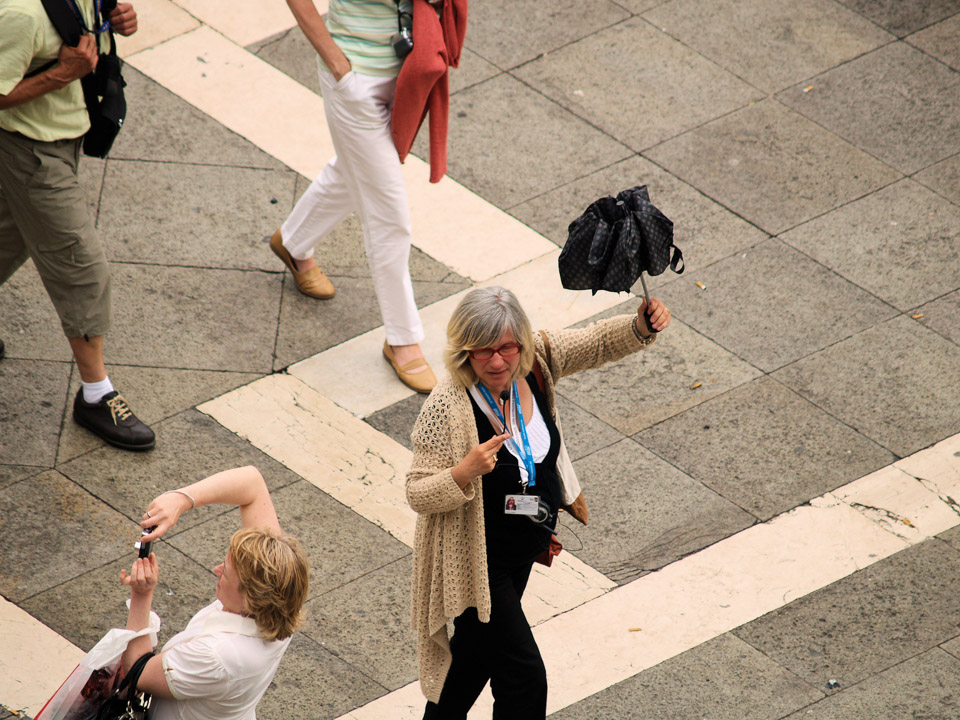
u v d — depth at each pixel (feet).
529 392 54.44
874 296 88.94
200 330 84.23
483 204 95.66
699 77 108.06
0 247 72.74
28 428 75.87
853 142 102.06
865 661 65.10
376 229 78.33
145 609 45.50
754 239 93.20
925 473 76.23
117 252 89.15
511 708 54.90
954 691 63.41
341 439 77.61
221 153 98.48
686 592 68.74
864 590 68.95
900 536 72.18
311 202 82.64
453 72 107.45
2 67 62.54
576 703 62.59
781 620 67.26
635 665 64.64
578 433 78.64
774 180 98.37
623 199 52.54
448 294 88.28
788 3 115.75
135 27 69.41
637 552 71.20
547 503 53.83
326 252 92.07
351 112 75.31
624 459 76.89
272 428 77.87
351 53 74.79
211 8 112.57
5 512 70.69
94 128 70.13
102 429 74.95
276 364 82.53
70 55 64.28
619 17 114.32
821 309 87.76
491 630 54.13
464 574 52.95
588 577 69.56
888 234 93.81
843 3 115.75
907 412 80.43
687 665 64.64
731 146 101.35
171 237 90.89
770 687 63.62
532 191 96.99
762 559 70.79
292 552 44.16
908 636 66.49
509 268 90.58
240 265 89.51
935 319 87.20
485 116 103.30
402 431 78.74
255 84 105.19
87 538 69.87
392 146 76.74
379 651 65.26
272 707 61.82
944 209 96.12
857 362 83.87
